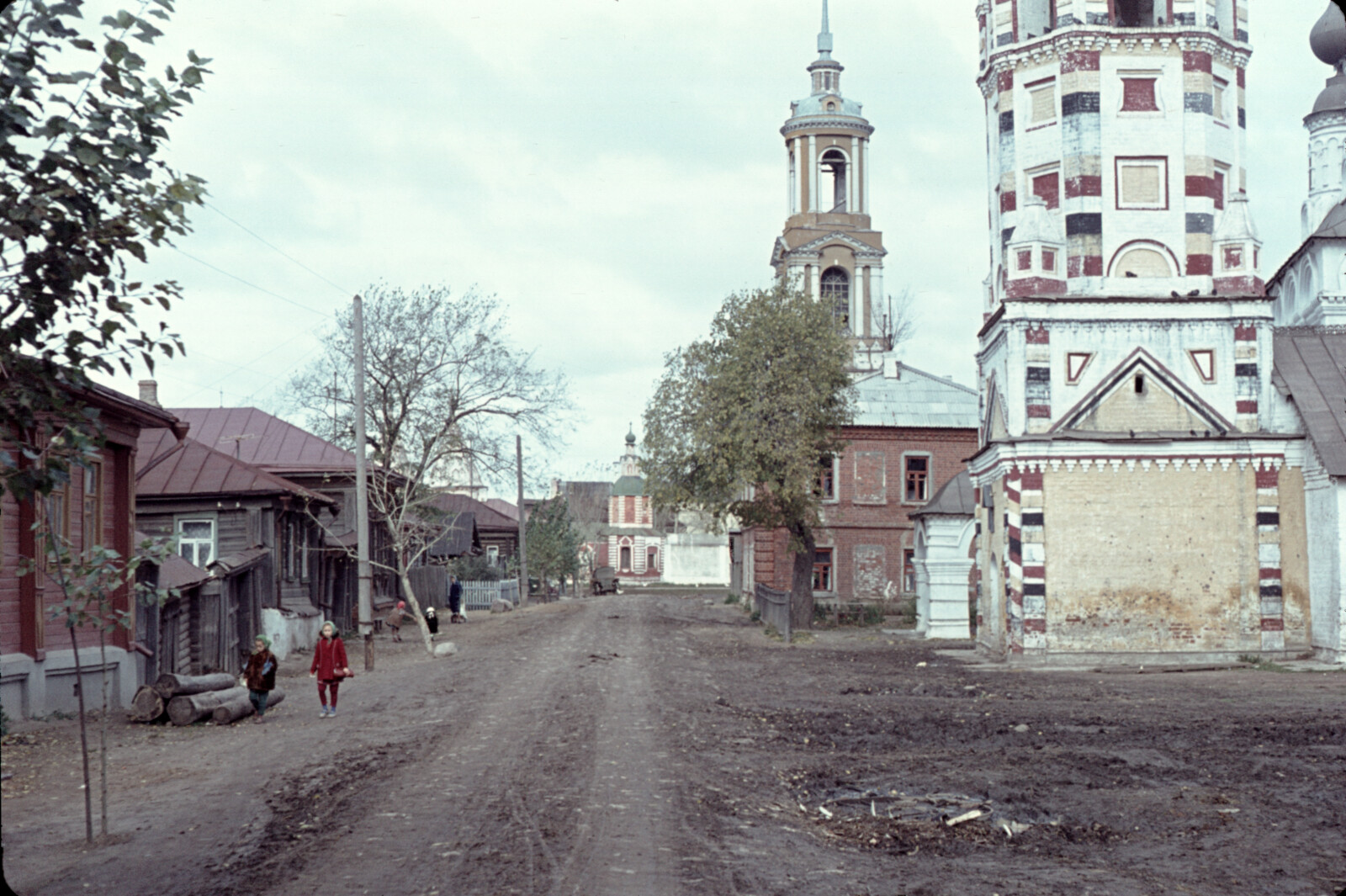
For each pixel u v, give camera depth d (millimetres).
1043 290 31031
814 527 48125
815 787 13938
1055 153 31859
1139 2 33969
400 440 48125
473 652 35656
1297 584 30344
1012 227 32656
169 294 9273
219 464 35719
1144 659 30281
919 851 10898
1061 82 31719
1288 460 30438
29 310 8672
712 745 16797
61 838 11188
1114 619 30484
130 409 22734
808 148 72500
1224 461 30562
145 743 17609
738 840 11008
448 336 45250
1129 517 30594
